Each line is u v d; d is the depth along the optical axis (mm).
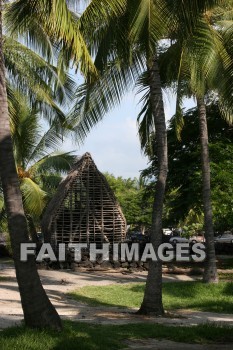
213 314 14125
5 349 7273
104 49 12734
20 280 8586
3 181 8688
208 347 8750
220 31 14539
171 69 15211
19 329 8383
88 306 14797
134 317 12617
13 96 16859
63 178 29047
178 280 21125
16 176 8742
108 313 13258
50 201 27391
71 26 9078
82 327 9562
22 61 16703
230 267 26547
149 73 13695
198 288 17797
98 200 25438
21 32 11516
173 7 8930
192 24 9195
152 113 15109
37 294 8594
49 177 29594
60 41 9867
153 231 13336
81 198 25219
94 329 9578
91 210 25250
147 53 10914
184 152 27531
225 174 21547
